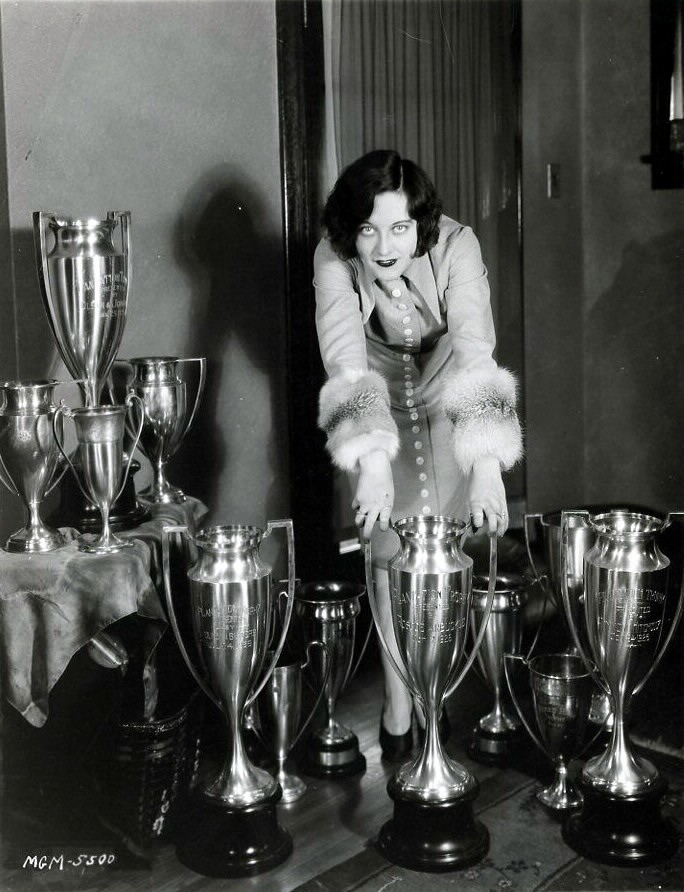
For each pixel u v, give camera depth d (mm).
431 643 1625
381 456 1789
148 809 1683
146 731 1682
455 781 1684
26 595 1488
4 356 1910
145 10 2068
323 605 1924
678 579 2305
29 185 1905
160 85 2109
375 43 2492
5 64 1849
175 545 1752
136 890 1606
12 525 1917
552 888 1593
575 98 3043
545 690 1773
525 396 3023
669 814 1809
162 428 1920
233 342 2316
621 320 3119
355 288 1964
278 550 2459
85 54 1970
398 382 2049
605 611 1645
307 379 2434
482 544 2463
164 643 1792
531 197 2955
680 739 2074
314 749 2016
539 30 2896
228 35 2225
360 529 1772
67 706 1694
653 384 3092
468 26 2703
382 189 1781
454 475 2031
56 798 1686
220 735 2092
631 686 1686
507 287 2938
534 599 2387
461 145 2738
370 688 2443
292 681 1853
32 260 1916
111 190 2045
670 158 2867
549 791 1872
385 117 2543
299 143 2357
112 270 1702
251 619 1604
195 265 2221
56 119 1937
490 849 1714
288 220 2369
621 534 1644
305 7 2326
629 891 1580
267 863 1657
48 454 1560
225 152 2250
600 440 3230
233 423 2340
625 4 2922
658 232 2996
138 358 1958
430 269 1951
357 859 1698
